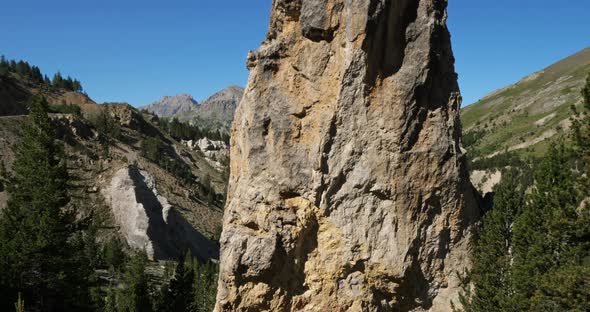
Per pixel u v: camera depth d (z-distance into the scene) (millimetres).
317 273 20922
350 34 19781
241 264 20547
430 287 21422
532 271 20922
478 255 21438
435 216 21141
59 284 33500
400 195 20656
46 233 32750
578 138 20141
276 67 21391
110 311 46812
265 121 21172
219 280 21297
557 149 22438
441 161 20766
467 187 21594
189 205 142500
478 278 21219
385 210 20734
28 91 194875
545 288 19172
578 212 19750
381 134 20453
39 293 33656
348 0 19812
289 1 21031
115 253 77625
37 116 35844
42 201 34250
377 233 20734
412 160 20625
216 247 123562
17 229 34594
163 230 110875
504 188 23500
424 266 21219
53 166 35438
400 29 20250
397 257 20641
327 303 20812
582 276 17719
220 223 140750
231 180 24188
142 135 185875
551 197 20672
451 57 21344
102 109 192500
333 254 20828
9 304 31562
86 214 105812
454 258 21516
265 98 21297
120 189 112375
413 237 20781
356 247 20750
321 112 20719
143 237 103062
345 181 20734
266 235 20609
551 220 20141
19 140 117312
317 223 21047
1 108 163375
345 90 20281
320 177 20547
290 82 21156
